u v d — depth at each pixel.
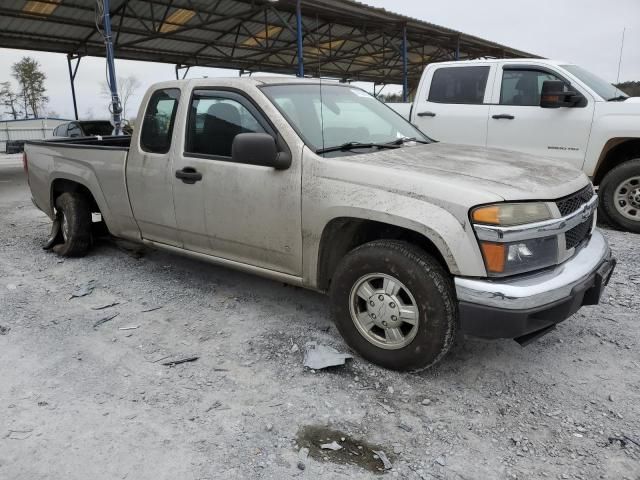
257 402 2.85
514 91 6.88
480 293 2.69
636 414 2.71
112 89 11.78
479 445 2.50
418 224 2.81
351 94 4.36
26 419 2.69
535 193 2.82
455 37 19.73
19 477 2.29
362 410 2.78
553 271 2.87
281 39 19.41
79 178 5.10
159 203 4.27
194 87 4.04
